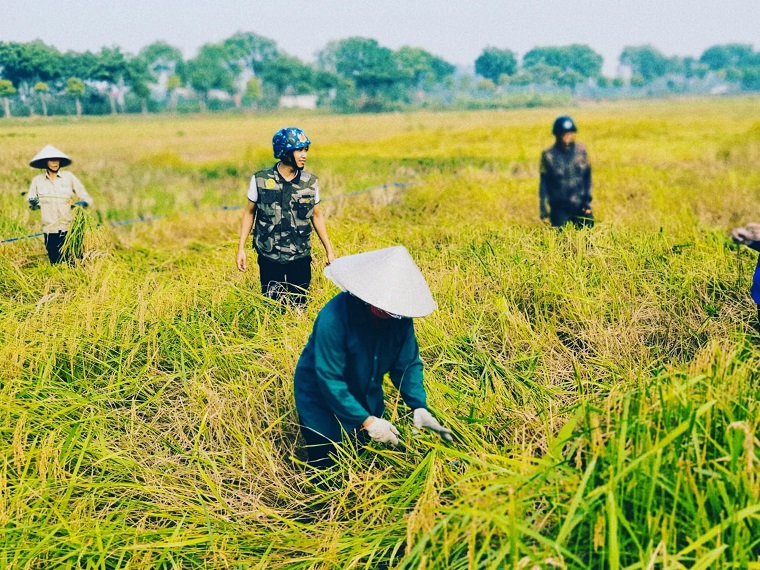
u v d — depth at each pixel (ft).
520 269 18.57
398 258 9.86
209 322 16.06
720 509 8.13
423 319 15.16
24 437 11.78
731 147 65.10
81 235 23.50
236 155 87.61
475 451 11.02
